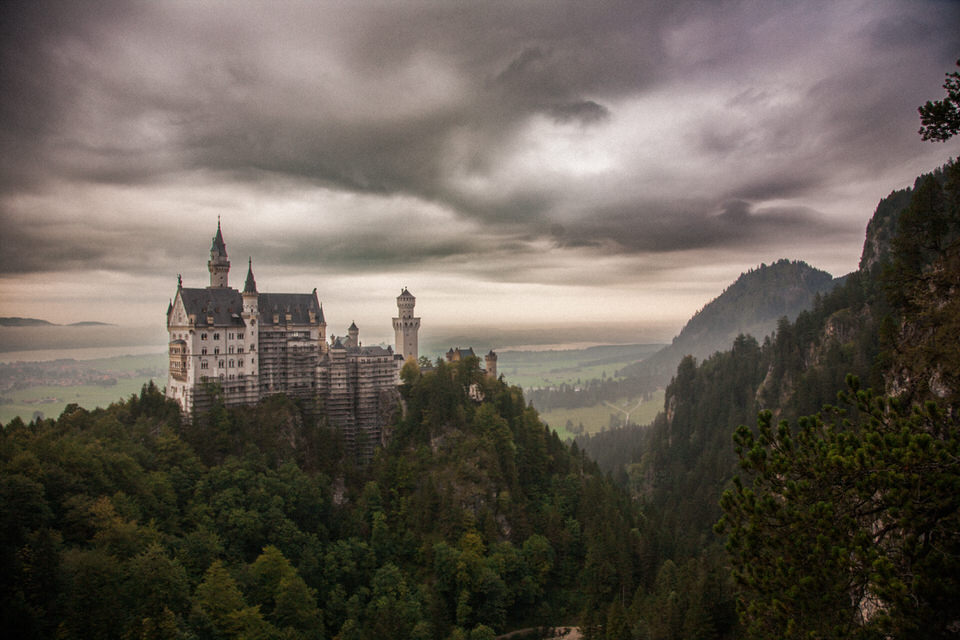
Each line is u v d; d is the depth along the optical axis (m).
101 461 133.88
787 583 33.69
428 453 195.25
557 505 196.12
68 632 90.31
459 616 148.50
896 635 29.78
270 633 116.06
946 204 83.88
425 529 172.38
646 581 164.75
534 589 162.62
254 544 149.38
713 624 110.56
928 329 60.41
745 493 37.38
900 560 32.59
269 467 172.50
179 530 138.12
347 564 153.88
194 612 107.44
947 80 49.78
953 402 44.31
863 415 39.41
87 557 98.88
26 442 132.00
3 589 90.56
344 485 185.62
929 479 31.70
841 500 35.12
